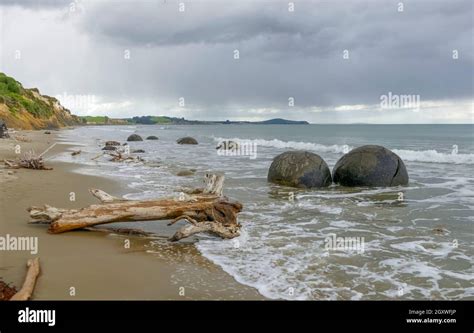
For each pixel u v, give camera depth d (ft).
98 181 55.67
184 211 32.19
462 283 23.35
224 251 28.43
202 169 72.54
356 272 24.84
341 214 39.22
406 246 29.60
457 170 69.87
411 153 91.25
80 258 26.12
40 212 31.91
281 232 33.12
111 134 218.59
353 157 54.70
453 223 35.78
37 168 63.46
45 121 246.47
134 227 33.60
